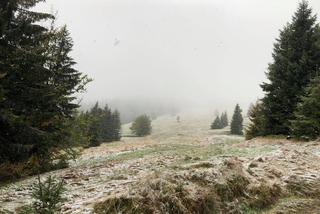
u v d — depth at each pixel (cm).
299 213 911
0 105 1598
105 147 3647
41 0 1728
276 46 3106
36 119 1730
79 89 2114
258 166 1239
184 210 763
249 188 955
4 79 1546
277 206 943
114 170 1518
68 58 2414
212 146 2583
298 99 2783
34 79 1691
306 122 2425
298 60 2944
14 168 1623
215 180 903
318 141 2255
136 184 828
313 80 2512
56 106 1905
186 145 3081
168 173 865
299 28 3039
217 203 844
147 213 719
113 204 742
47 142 1800
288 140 2591
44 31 1794
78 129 2069
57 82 2119
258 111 3391
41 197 638
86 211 764
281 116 2883
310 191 1068
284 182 1108
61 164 2042
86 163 2133
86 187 1144
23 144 1705
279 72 2997
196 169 950
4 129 1648
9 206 942
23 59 1598
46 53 1716
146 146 3159
